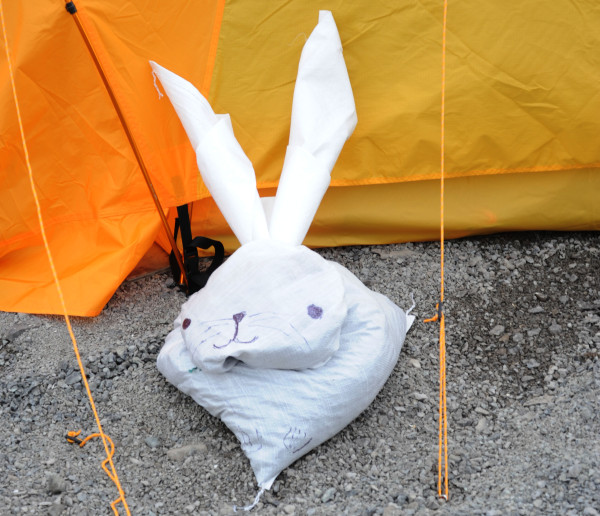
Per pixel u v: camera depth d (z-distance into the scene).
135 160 2.85
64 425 2.65
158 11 2.74
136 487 2.53
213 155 2.75
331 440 2.60
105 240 2.89
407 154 2.89
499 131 2.88
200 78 2.82
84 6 2.69
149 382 2.72
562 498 2.44
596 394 2.63
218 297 2.59
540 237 3.04
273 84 2.84
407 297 2.89
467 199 2.98
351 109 2.80
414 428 2.61
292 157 2.75
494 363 2.74
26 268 2.91
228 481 2.54
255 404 2.55
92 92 2.78
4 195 2.83
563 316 2.83
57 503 2.49
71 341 2.81
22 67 2.71
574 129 2.87
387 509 2.45
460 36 2.80
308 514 2.46
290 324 2.55
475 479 2.51
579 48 2.80
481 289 2.90
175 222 2.92
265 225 2.71
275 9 2.78
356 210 2.98
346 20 2.79
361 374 2.58
